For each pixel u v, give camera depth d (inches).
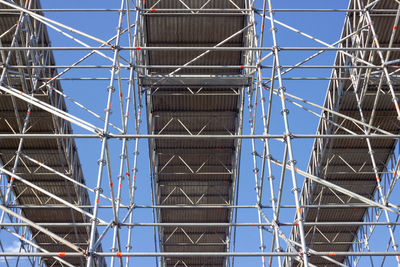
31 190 865.5
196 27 789.2
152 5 788.0
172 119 837.2
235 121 845.8
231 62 829.2
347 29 748.6
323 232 943.7
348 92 773.3
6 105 776.9
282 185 565.3
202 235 945.5
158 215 911.0
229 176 886.4
